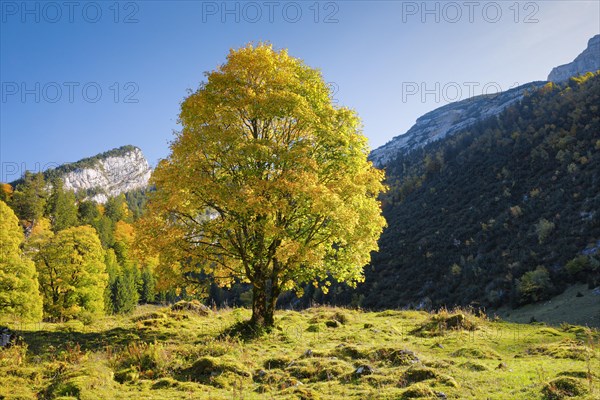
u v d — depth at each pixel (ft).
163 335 45.98
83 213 410.52
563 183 248.93
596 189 221.05
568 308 140.56
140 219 47.88
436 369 30.35
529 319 143.95
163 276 47.34
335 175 50.24
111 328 50.83
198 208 47.73
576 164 258.78
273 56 50.57
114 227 368.27
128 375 30.30
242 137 46.83
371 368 30.40
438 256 248.52
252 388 28.48
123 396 26.17
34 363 34.65
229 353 36.73
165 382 29.01
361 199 49.57
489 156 359.25
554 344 40.19
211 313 62.90
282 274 49.78
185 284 49.01
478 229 257.55
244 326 47.65
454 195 331.16
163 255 46.32
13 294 91.25
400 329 54.70
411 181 435.12
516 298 168.04
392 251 286.66
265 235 44.11
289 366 32.71
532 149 313.73
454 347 41.29
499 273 200.54
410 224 323.98
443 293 206.69
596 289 148.97
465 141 447.83
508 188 285.43
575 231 197.36
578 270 165.58
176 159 47.16
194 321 54.75
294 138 51.52
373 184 50.39
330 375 30.01
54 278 118.21
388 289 237.45
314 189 42.45
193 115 48.01
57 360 35.68
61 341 43.09
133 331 47.73
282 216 48.93
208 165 46.75
